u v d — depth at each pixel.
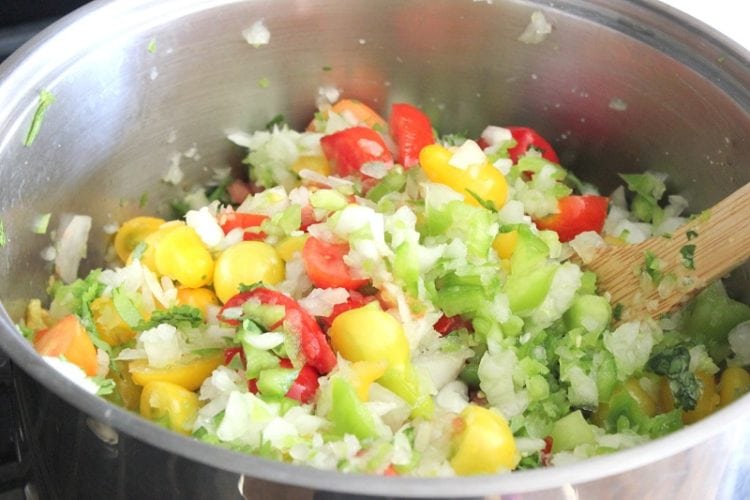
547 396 1.02
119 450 0.75
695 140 1.18
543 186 1.25
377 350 0.97
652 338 1.07
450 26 1.27
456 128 1.38
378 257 1.07
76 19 1.09
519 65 1.29
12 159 1.02
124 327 1.07
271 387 0.94
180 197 1.32
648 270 1.09
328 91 1.33
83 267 1.20
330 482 0.67
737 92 1.11
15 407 0.91
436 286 1.08
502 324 1.05
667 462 0.72
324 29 1.26
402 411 0.96
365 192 1.23
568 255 1.16
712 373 1.05
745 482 0.83
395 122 1.29
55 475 0.87
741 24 1.49
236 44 1.23
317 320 1.04
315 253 1.08
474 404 1.00
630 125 1.26
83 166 1.16
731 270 1.08
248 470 0.68
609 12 1.19
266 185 1.31
